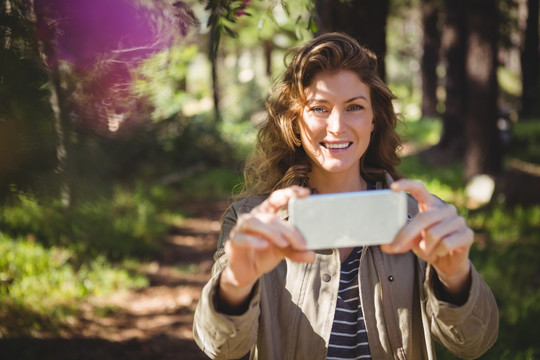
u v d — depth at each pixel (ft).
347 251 5.52
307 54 5.21
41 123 6.02
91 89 6.42
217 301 4.54
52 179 6.25
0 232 17.31
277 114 5.61
